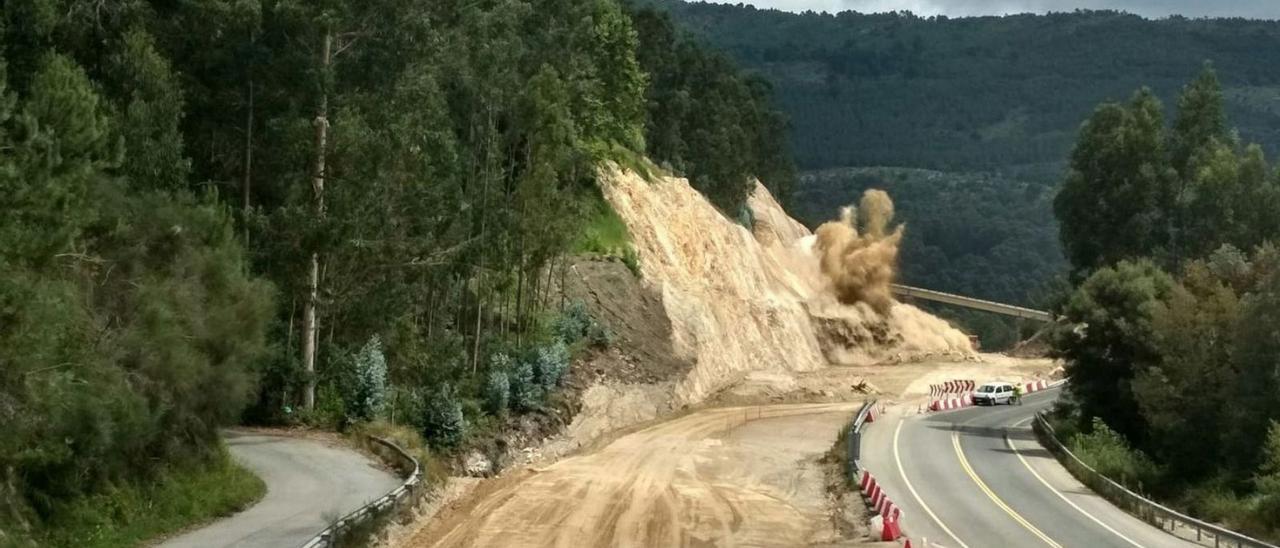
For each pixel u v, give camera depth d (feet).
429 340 140.26
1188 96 219.82
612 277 199.52
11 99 59.41
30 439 60.80
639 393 175.42
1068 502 119.44
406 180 118.73
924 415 200.13
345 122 113.50
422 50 120.98
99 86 94.32
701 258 240.32
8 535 58.54
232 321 85.81
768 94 426.10
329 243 112.47
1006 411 211.00
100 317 72.18
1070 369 170.60
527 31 177.37
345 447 110.52
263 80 113.09
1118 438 154.10
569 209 159.84
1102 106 218.18
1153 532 104.58
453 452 124.16
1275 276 124.98
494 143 150.30
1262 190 206.28
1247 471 122.11
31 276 57.41
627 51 243.81
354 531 72.95
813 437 164.76
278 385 119.85
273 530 74.49
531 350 152.97
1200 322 138.92
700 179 298.56
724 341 223.10
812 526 102.73
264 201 123.13
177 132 101.65
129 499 72.08
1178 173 216.13
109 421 67.05
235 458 96.68
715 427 170.30
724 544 91.20
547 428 144.97
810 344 269.03
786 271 291.58
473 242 134.72
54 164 60.03
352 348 127.34
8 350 54.19
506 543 85.76
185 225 84.33
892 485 124.26
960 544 94.84
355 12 118.21
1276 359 121.80
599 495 110.32
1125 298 165.58
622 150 239.91
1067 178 221.46
